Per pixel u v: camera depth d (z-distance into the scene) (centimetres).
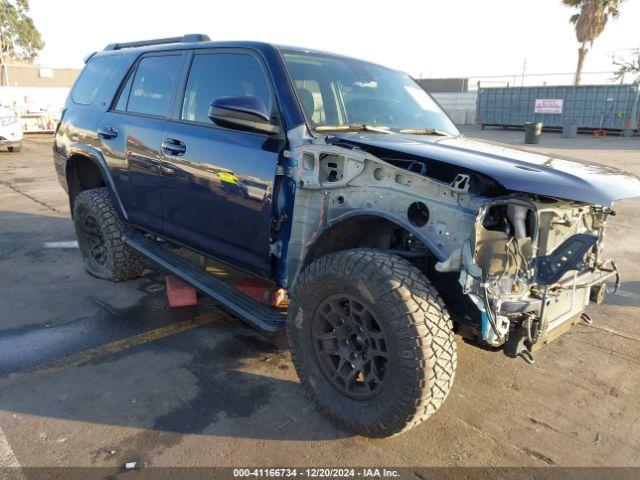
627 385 329
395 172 250
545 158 286
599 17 2941
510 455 259
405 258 271
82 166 506
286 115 293
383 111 346
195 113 356
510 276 233
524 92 2762
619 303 463
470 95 3416
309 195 281
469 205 230
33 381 312
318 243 282
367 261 247
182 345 363
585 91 2525
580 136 2505
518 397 312
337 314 267
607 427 285
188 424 275
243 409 290
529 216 238
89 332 379
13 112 1584
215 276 385
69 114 499
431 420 286
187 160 345
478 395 313
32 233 656
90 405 289
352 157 262
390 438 269
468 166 229
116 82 446
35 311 414
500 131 2889
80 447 254
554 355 366
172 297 424
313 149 274
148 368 331
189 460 247
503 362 354
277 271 304
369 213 258
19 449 252
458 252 226
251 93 321
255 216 303
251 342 370
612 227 740
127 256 461
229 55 342
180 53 383
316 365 280
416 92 400
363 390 264
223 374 327
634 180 266
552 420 290
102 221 449
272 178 289
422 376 230
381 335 245
